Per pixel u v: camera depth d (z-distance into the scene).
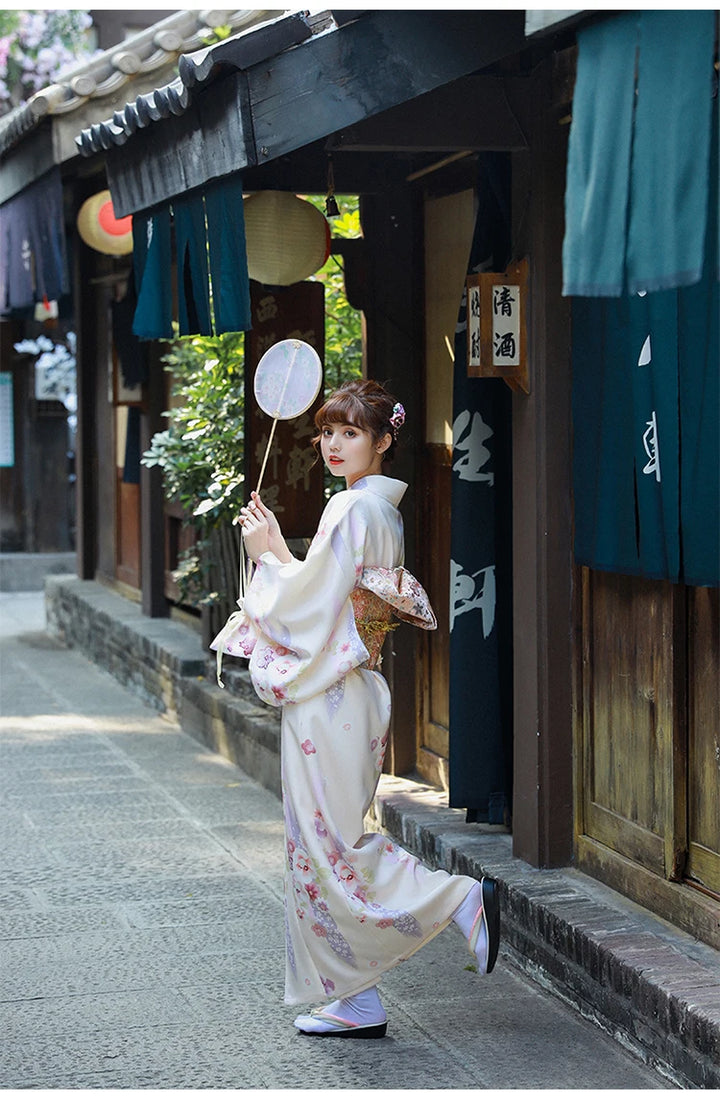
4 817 6.39
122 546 11.39
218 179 4.60
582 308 4.52
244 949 4.73
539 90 4.53
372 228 6.02
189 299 5.24
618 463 4.31
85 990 4.35
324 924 3.92
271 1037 4.01
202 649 8.61
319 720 3.91
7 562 14.95
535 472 4.68
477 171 5.38
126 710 8.98
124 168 5.24
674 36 2.98
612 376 4.33
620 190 3.13
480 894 3.91
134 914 5.07
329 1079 3.72
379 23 4.08
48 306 12.09
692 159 2.92
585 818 4.74
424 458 6.08
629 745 4.45
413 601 3.96
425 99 4.52
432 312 5.95
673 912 4.18
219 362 7.19
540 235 4.59
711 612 4.01
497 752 5.14
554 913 4.31
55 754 7.69
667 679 4.17
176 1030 4.05
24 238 8.39
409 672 6.17
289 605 3.89
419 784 6.02
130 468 10.27
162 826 6.26
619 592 4.48
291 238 5.48
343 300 7.32
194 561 8.40
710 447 3.79
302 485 5.77
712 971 3.83
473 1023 4.13
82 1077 3.71
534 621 4.73
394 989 4.41
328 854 3.91
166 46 7.55
